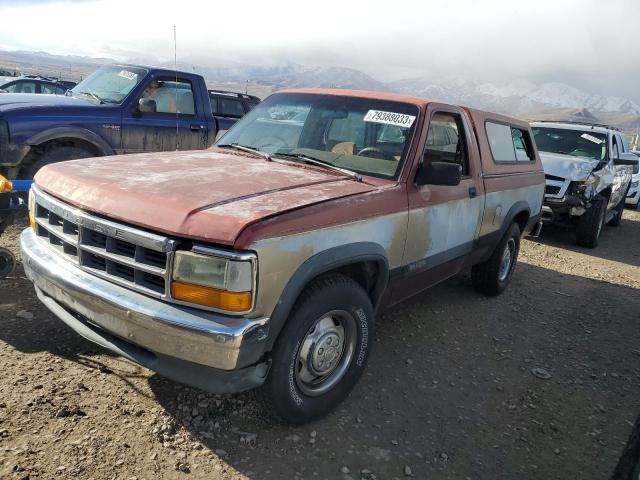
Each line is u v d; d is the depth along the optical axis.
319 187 3.17
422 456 3.03
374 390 3.66
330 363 3.16
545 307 5.84
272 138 4.14
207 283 2.44
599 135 10.35
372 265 3.43
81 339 3.75
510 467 3.04
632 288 7.06
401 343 4.45
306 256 2.74
